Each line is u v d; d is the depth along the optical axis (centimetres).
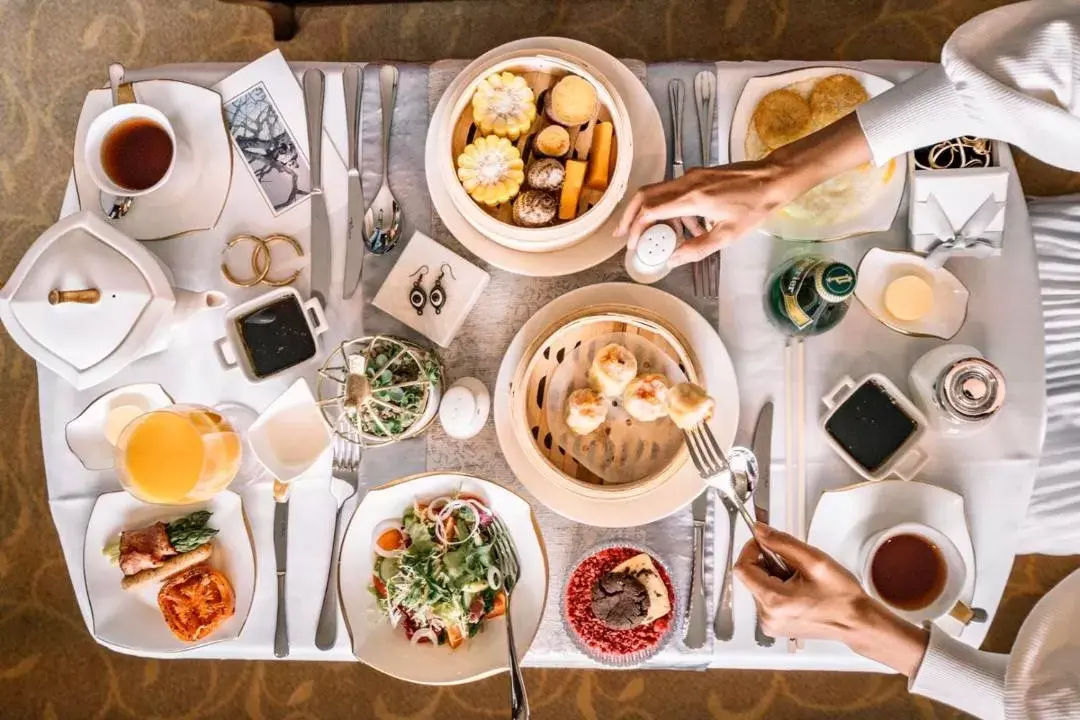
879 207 126
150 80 132
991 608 126
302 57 226
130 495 130
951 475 126
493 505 124
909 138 111
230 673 223
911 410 123
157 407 132
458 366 132
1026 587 211
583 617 127
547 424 126
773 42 219
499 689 216
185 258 134
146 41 232
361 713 219
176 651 129
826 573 104
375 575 126
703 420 111
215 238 134
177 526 128
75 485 133
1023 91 94
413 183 135
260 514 132
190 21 231
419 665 123
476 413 122
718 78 133
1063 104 93
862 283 127
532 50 124
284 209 134
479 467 131
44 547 229
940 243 124
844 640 108
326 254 133
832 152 115
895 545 122
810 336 128
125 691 224
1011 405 126
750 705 213
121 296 118
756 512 128
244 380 133
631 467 125
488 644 123
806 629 108
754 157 129
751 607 128
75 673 225
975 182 121
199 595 126
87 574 130
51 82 235
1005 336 128
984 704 103
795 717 212
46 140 236
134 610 131
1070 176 212
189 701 223
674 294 131
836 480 128
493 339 132
